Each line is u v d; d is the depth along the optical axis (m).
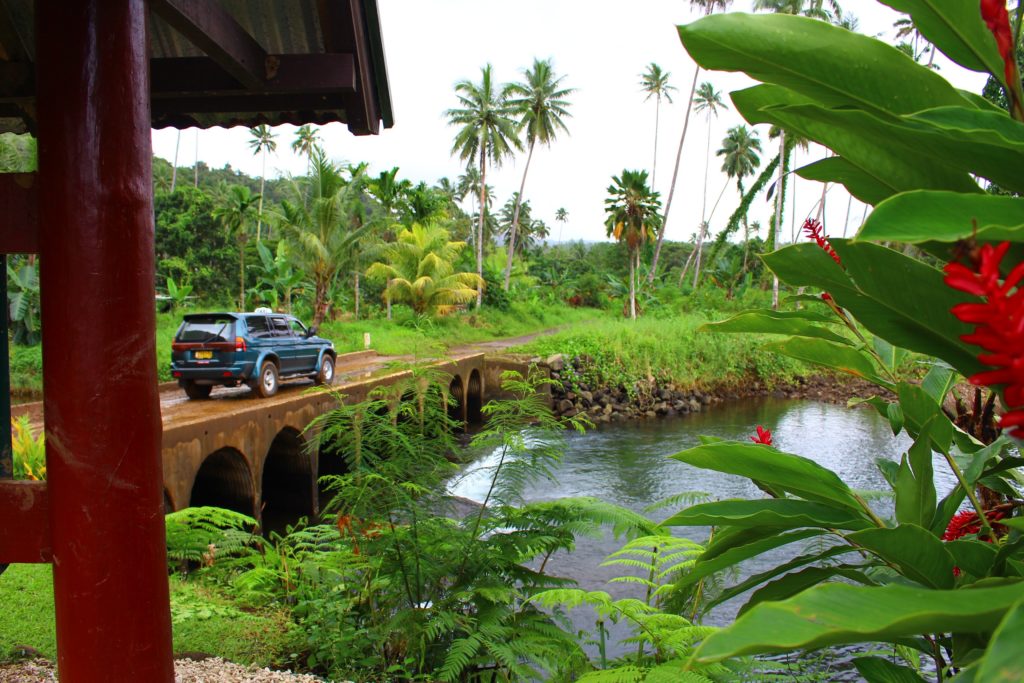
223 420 8.37
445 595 4.24
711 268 42.81
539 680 3.79
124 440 1.89
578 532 4.28
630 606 3.38
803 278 0.95
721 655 0.48
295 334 12.70
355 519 4.14
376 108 3.07
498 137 36.53
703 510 1.11
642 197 33.69
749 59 0.84
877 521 1.05
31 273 15.74
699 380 22.08
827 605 0.51
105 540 1.88
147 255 1.94
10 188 1.91
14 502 1.93
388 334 25.44
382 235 32.78
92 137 1.84
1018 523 0.73
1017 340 0.49
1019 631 0.44
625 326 24.25
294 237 22.94
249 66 2.47
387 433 4.29
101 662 1.89
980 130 0.63
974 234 0.53
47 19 1.84
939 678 1.16
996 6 0.75
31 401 12.84
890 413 1.26
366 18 2.76
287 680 3.48
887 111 0.75
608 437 15.90
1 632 3.78
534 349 22.23
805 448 13.93
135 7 1.87
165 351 15.55
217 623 4.39
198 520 5.93
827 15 28.42
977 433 1.61
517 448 4.24
